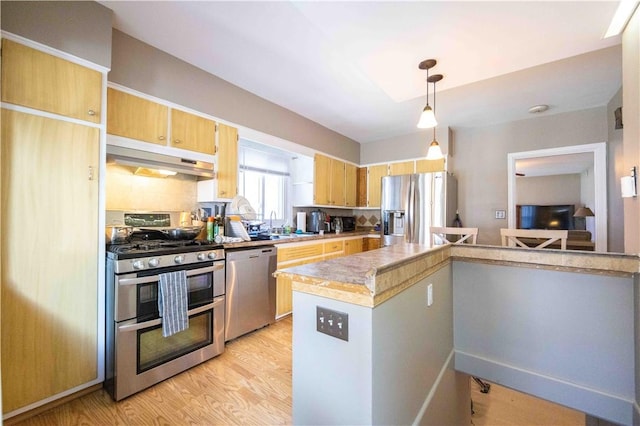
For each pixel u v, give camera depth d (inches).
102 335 68.5
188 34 80.7
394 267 42.8
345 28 61.2
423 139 170.2
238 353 89.7
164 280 73.2
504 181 151.9
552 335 67.1
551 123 139.9
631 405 58.2
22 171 57.4
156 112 87.7
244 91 115.4
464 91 114.3
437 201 145.9
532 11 55.1
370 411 36.8
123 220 88.4
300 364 43.9
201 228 98.0
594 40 64.5
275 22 75.1
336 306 39.9
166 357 75.0
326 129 164.7
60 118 62.4
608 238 124.2
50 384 61.0
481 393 107.3
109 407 63.5
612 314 60.7
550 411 96.9
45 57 60.4
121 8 70.4
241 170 137.6
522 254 69.7
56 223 61.7
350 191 187.0
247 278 100.6
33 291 58.7
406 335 48.6
